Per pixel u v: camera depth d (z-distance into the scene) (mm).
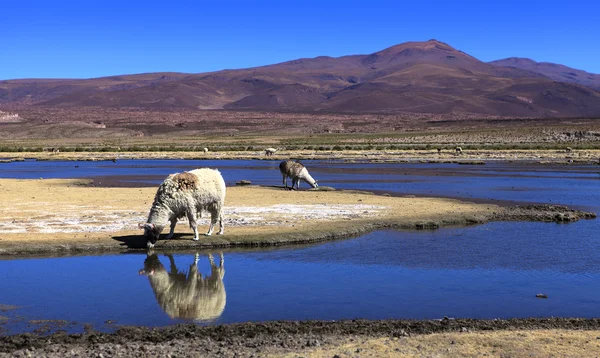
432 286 15516
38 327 12352
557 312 13406
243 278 16406
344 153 85438
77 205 28250
